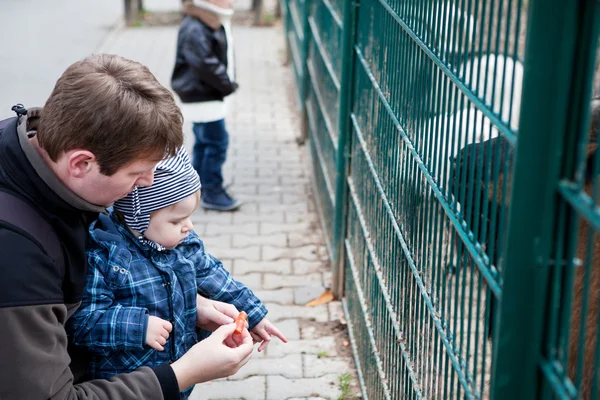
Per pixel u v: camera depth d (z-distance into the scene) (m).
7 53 8.89
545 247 1.17
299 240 4.66
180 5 12.03
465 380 1.64
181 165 1.89
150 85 1.59
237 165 5.87
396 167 2.42
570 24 1.08
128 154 1.54
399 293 2.40
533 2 1.11
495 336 1.28
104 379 1.74
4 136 1.55
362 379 3.15
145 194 1.85
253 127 6.76
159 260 1.96
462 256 1.71
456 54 1.76
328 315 3.81
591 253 1.10
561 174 1.14
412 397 2.23
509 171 1.35
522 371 1.24
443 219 1.88
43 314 1.49
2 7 11.44
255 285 4.11
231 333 1.92
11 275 1.44
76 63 1.60
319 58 5.05
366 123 3.06
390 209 2.50
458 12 1.76
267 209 5.11
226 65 4.74
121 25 10.59
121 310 1.83
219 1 4.57
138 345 1.81
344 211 3.67
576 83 1.10
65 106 1.51
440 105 1.91
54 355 1.52
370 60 2.95
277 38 10.32
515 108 1.57
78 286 1.61
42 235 1.51
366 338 3.04
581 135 1.09
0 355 1.45
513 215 1.19
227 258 4.41
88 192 1.56
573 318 1.71
